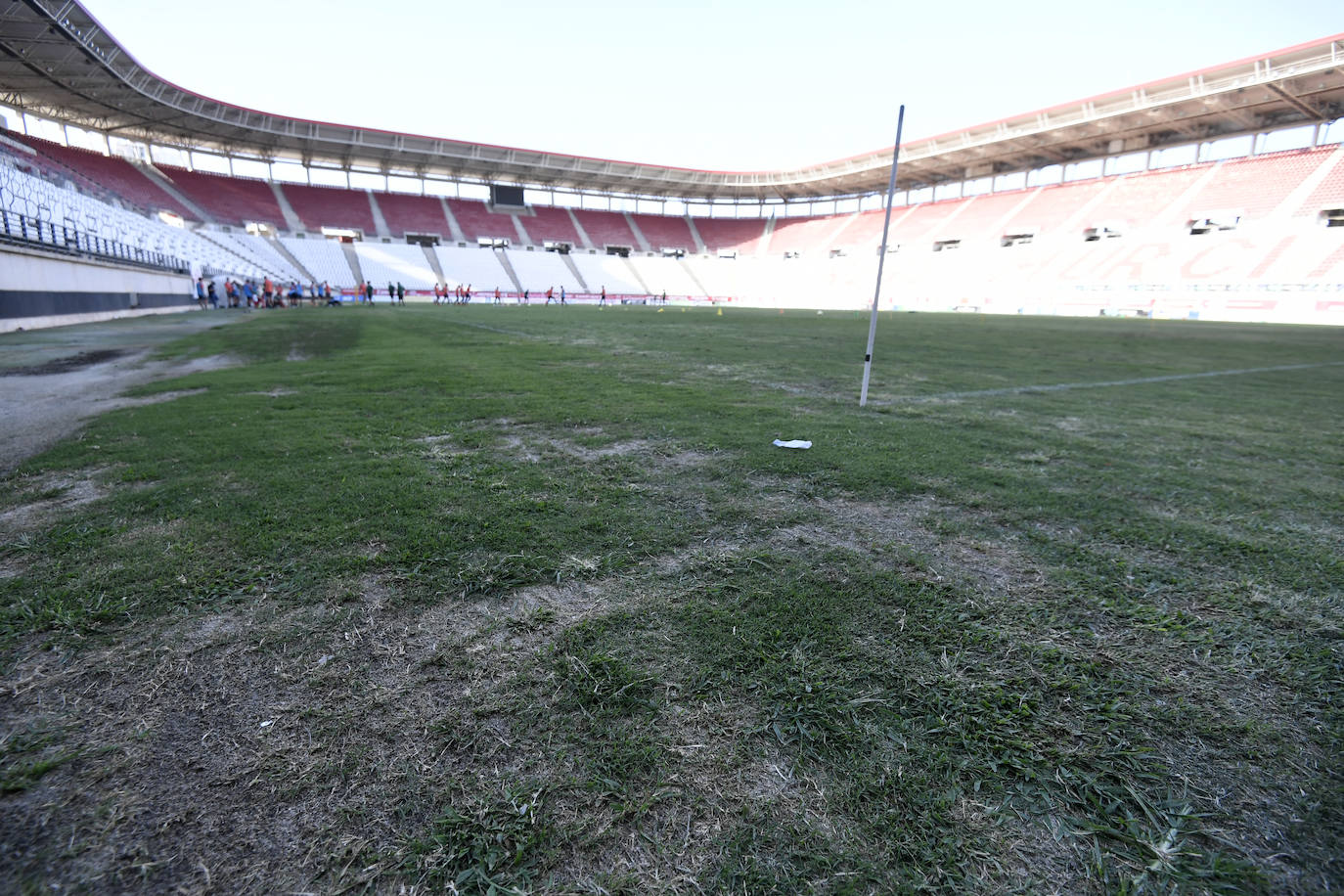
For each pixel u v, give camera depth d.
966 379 9.16
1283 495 4.01
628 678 1.94
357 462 4.24
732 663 2.03
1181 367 11.42
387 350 11.78
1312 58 31.33
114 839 1.37
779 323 24.91
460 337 14.98
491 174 59.78
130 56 31.97
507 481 3.87
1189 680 2.03
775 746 1.68
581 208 66.50
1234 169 38.47
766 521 3.30
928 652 2.13
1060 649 2.19
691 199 70.75
